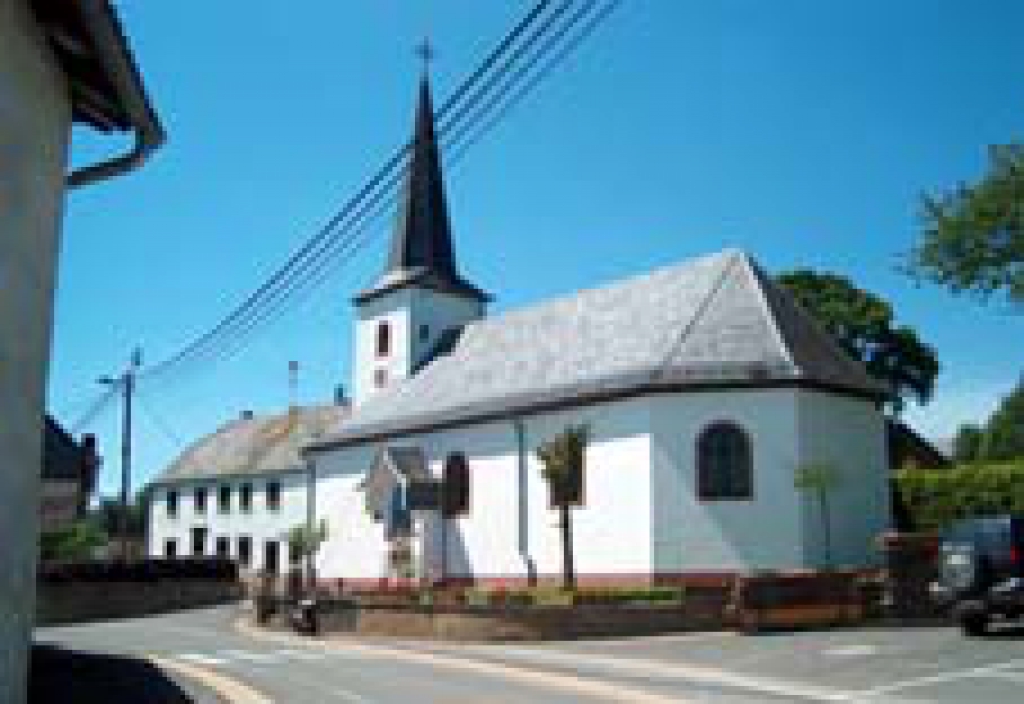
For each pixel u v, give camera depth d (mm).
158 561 48938
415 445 42875
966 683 15289
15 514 9047
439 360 48031
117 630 34500
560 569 35031
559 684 16375
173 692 16266
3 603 8828
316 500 49750
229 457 70562
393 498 41938
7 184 8547
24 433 9227
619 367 35281
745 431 32000
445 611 27766
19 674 9430
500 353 43531
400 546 41625
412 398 46188
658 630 25938
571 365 38000
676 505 32031
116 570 46531
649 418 32781
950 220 34188
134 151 10961
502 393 39750
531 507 36594
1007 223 33562
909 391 52781
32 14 8992
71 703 14797
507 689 15938
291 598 34594
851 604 25766
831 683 15930
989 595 20594
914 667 17125
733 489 31844
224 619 40438
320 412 69000
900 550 26406
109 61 9352
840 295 51594
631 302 39062
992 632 21734
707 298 35531
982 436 68938
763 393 32188
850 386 33375
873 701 14117
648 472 32406
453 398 42656
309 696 15734
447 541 40094
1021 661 17250
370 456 45938
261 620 36156
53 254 10016
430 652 23688
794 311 36219
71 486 46938
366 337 52312
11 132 8617
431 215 52188
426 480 40938
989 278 34156
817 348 34781
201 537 70188
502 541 37531
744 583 25031
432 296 50719
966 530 21531
